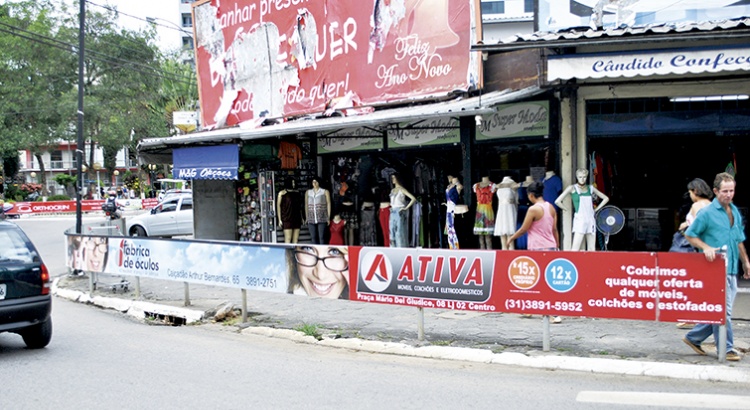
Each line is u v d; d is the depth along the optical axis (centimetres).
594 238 1012
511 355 697
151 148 1691
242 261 952
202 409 547
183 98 4353
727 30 838
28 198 5509
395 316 939
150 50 4981
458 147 1283
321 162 1574
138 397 587
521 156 1206
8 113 4638
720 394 564
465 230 1253
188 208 2341
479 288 734
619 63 886
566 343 743
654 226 1226
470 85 1177
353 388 607
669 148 1213
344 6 1396
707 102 1056
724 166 1184
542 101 1132
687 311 643
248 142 1514
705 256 633
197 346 816
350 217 1505
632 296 662
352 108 1360
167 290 1248
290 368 692
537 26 1148
